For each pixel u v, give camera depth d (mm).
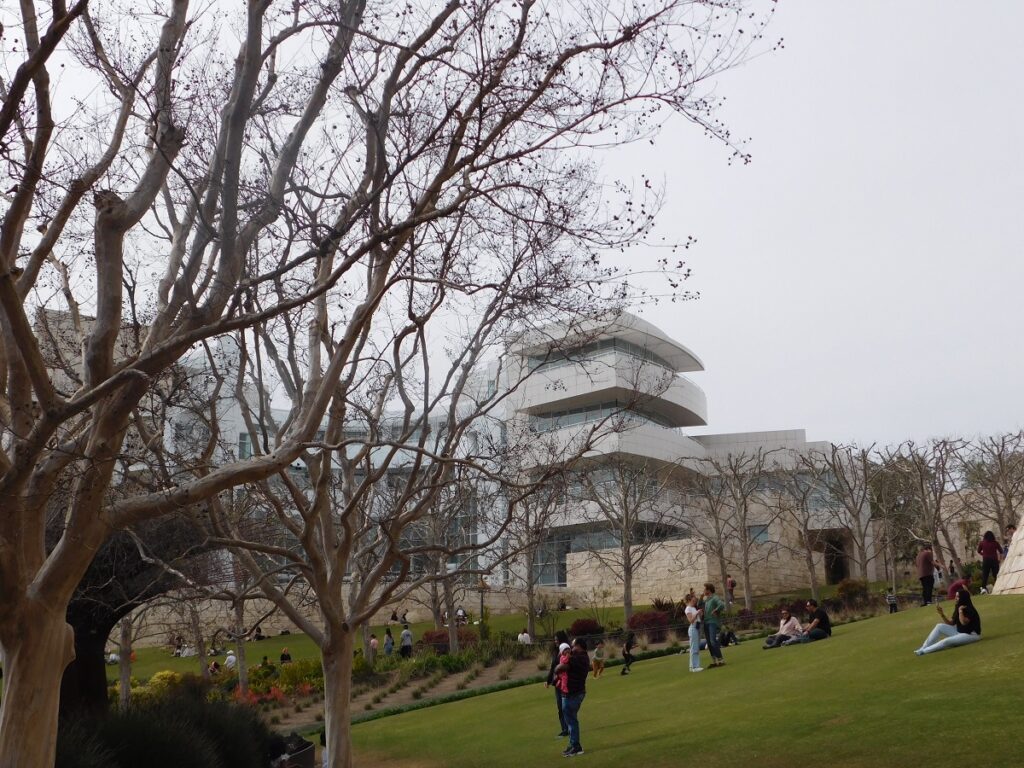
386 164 10906
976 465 53656
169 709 14328
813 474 54062
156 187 9859
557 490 17625
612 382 56500
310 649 45156
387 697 30719
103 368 9195
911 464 49938
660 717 15688
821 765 10000
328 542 14281
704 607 21500
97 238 9438
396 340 12859
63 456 8758
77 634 16656
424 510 15891
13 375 9258
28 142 9891
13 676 8406
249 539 16000
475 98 9805
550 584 63406
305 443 9883
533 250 12195
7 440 11227
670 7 9688
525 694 24281
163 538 16344
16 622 8344
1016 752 8945
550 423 49500
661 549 56531
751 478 55312
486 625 43125
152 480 13055
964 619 15484
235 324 8719
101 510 8914
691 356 71562
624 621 45375
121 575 16312
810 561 48344
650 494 56844
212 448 12281
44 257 9297
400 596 14336
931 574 26984
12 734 8242
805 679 15922
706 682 18641
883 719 11422
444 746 17500
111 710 13547
